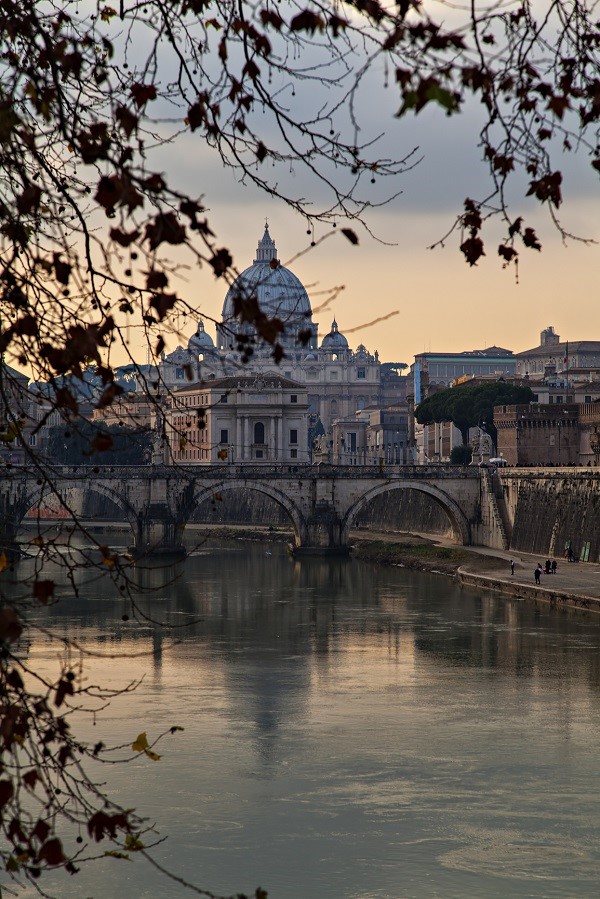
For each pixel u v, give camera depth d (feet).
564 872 184.44
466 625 424.05
